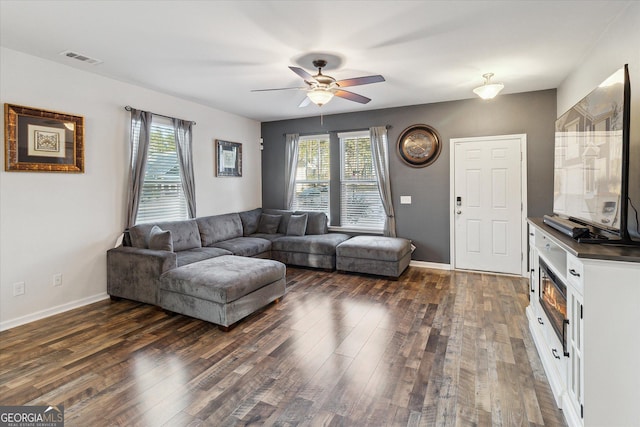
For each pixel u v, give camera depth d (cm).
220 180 557
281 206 642
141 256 357
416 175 525
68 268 355
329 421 185
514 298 379
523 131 459
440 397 205
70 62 339
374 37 285
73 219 359
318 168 611
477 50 314
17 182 316
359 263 471
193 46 301
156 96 444
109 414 191
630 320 156
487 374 229
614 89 188
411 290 411
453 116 497
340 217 590
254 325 313
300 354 258
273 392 211
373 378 226
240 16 249
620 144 181
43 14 245
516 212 468
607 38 274
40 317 331
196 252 432
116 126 397
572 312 181
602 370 160
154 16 248
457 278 461
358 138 572
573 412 176
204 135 523
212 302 304
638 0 224
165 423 184
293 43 296
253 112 570
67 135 348
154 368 239
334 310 348
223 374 232
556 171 307
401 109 529
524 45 304
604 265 158
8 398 206
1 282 306
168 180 472
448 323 312
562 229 225
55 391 212
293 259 526
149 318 332
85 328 309
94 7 236
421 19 256
